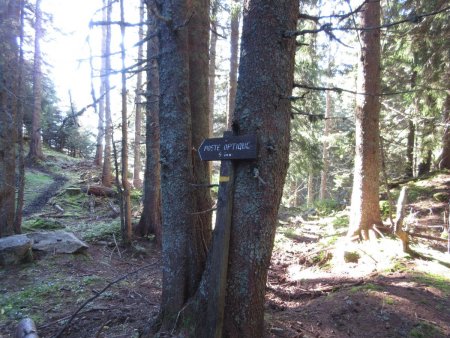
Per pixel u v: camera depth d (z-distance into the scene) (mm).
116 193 17078
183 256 4164
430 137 11898
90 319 5262
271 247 3664
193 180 4262
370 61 8453
